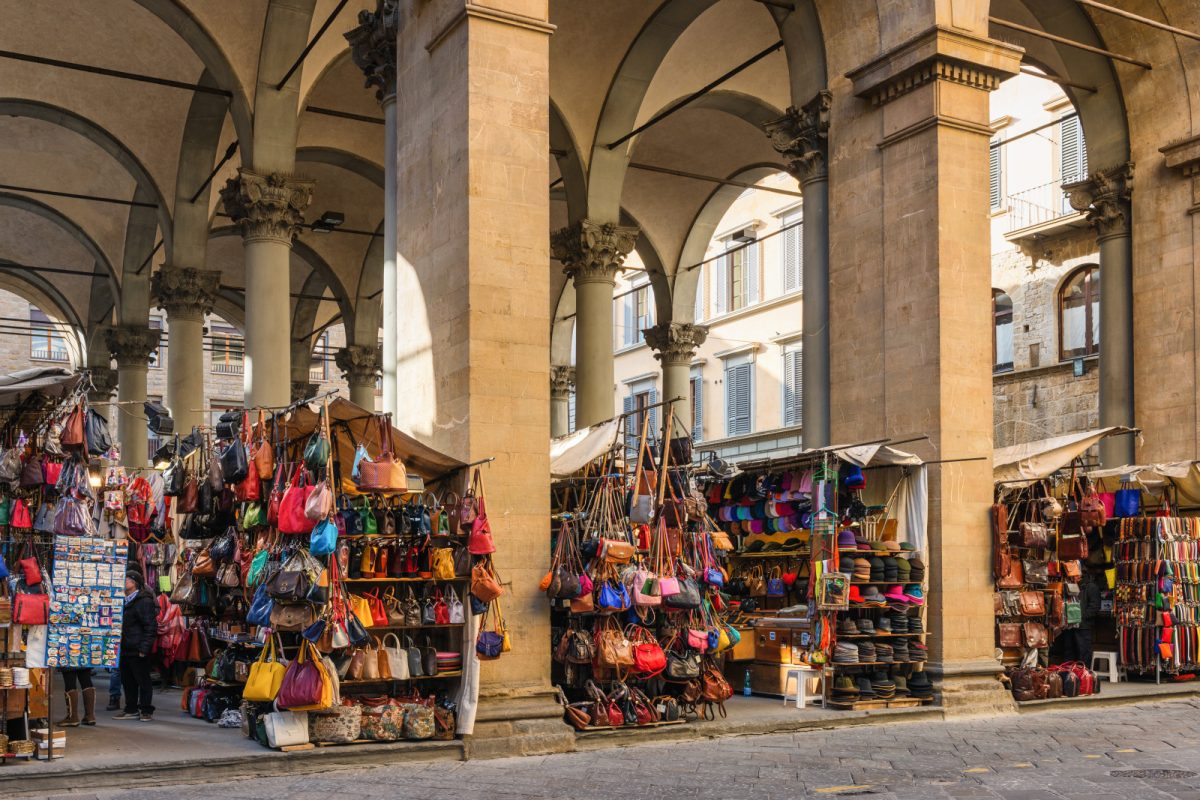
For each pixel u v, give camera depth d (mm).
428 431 11984
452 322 11578
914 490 13992
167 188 22781
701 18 21703
